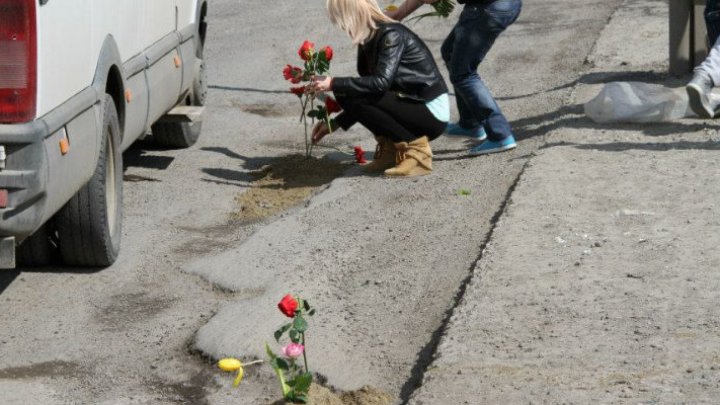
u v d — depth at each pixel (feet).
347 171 27.96
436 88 26.50
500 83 38.29
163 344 18.30
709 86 27.68
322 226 23.65
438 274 20.48
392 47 25.95
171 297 20.34
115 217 22.06
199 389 16.71
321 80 26.17
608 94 29.76
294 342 15.57
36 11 16.88
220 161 30.07
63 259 21.49
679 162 25.55
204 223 24.85
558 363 16.05
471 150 28.48
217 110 35.99
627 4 51.42
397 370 16.97
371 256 21.71
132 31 23.24
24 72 16.87
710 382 15.15
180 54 27.61
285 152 30.86
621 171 25.09
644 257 19.86
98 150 19.98
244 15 54.08
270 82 40.06
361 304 19.45
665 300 17.97
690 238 20.67
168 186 27.63
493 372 15.94
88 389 16.79
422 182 26.37
